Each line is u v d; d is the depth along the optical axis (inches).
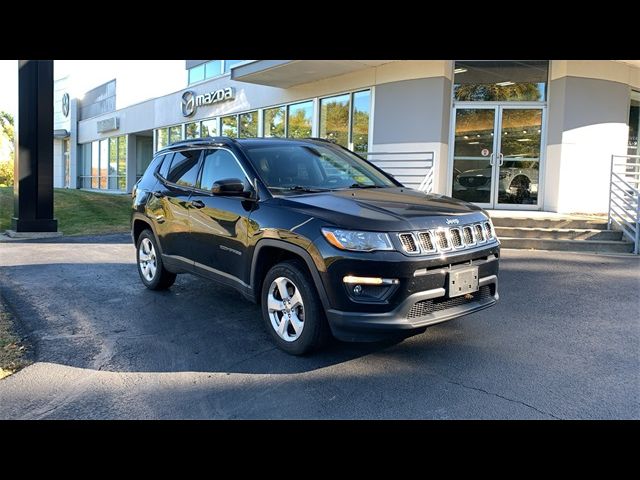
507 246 386.6
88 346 192.4
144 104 983.6
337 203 174.2
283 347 179.8
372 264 153.0
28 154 499.8
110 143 1157.7
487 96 500.1
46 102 505.7
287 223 172.6
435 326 206.7
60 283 290.5
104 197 843.4
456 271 163.5
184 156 248.5
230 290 271.1
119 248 417.7
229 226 199.9
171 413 141.1
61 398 151.0
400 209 169.2
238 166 206.1
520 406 140.2
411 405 141.7
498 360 171.6
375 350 181.6
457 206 182.7
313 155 222.1
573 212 481.1
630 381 155.0
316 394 149.2
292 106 638.5
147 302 250.4
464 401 143.4
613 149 492.4
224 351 184.7
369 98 537.0
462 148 506.6
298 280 170.4
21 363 177.0
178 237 236.8
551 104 489.7
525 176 502.6
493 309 229.6
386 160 515.2
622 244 370.9
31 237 485.1
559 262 331.6
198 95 816.3
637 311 226.2
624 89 493.4
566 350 180.5
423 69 490.9
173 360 177.8
